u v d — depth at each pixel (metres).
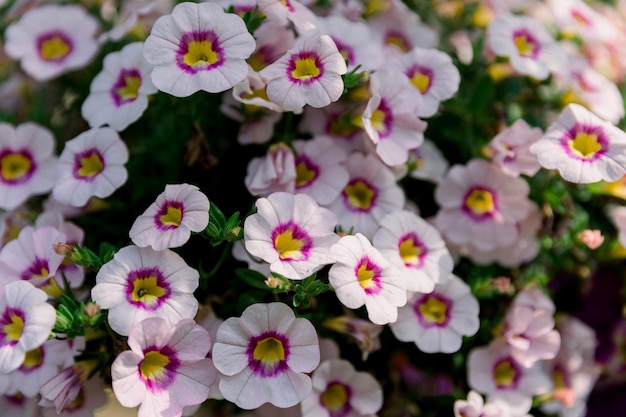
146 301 0.34
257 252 0.34
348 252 0.34
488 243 0.39
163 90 0.35
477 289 0.39
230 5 0.37
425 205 0.41
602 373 0.43
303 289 0.34
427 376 0.40
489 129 0.41
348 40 0.39
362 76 0.37
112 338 0.35
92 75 0.43
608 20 0.44
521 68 0.39
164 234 0.34
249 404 0.33
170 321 0.34
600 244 0.40
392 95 0.38
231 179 0.40
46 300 0.34
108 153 0.37
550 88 0.42
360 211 0.38
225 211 0.39
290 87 0.35
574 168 0.36
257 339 0.34
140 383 0.33
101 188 0.36
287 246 0.35
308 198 0.35
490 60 0.41
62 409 0.35
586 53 0.44
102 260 0.35
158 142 0.40
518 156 0.38
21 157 0.40
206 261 0.38
